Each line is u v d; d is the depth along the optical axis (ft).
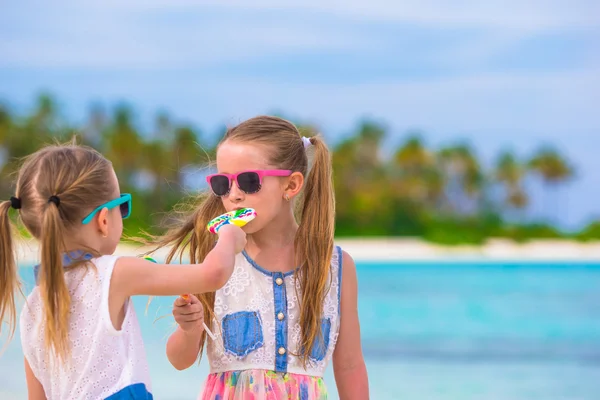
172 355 8.63
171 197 136.98
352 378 9.02
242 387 8.41
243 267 8.80
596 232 156.04
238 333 8.56
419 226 160.76
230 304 8.70
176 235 9.30
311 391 8.50
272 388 8.39
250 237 8.95
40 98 139.44
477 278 78.43
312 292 8.68
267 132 8.68
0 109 134.72
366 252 131.95
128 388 7.20
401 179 165.17
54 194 7.29
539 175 211.61
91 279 7.28
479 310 49.62
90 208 7.46
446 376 26.99
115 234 7.76
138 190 140.46
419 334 38.83
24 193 7.45
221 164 8.65
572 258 125.18
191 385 21.80
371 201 160.15
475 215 165.99
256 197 8.43
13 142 134.62
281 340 8.56
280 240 8.95
